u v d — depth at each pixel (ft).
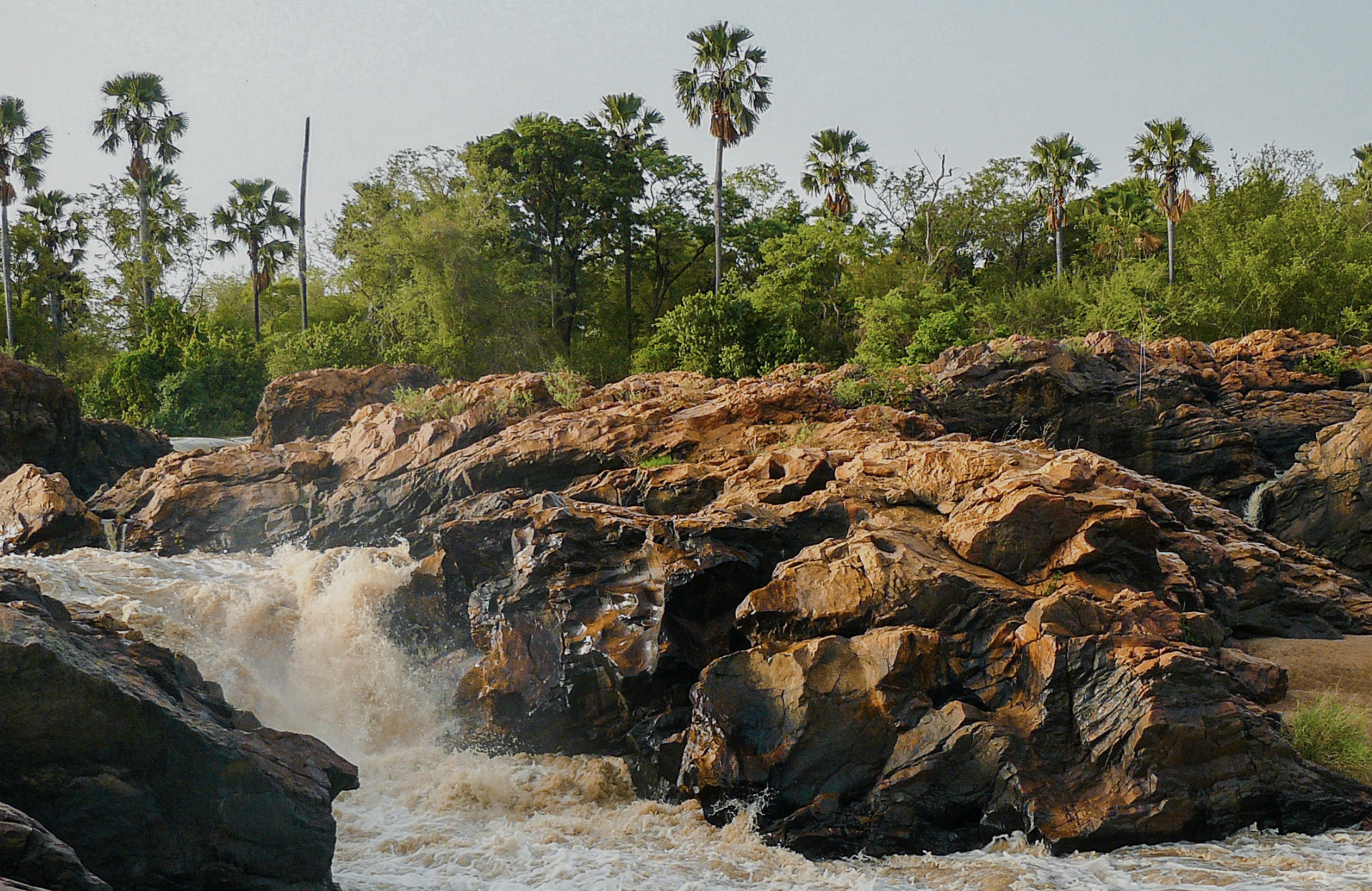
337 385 131.95
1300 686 50.08
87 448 114.83
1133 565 45.91
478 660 55.52
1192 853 36.09
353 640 57.82
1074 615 41.27
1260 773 38.45
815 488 57.47
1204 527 68.64
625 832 41.24
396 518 80.48
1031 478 47.34
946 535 47.65
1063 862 36.04
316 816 32.27
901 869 36.86
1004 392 111.75
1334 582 66.33
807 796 40.29
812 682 41.60
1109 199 198.80
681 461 73.87
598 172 199.52
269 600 59.88
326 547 80.69
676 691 47.96
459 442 83.05
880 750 40.45
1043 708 39.58
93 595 57.26
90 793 28.73
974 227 216.95
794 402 79.51
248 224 211.00
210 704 35.29
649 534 50.96
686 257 218.38
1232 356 123.44
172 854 29.68
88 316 246.68
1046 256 220.02
